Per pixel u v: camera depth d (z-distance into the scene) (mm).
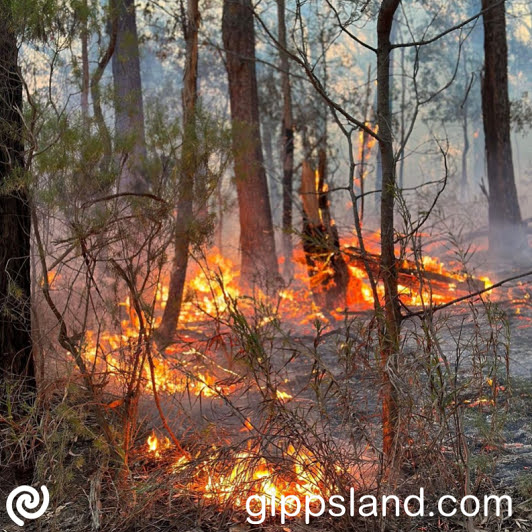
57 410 4133
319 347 7637
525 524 3725
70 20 4762
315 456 3912
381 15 4242
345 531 3768
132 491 4098
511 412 5102
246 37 13688
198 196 5492
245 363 4129
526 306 9133
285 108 16172
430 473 3973
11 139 4605
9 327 4602
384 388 4094
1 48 4551
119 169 4996
